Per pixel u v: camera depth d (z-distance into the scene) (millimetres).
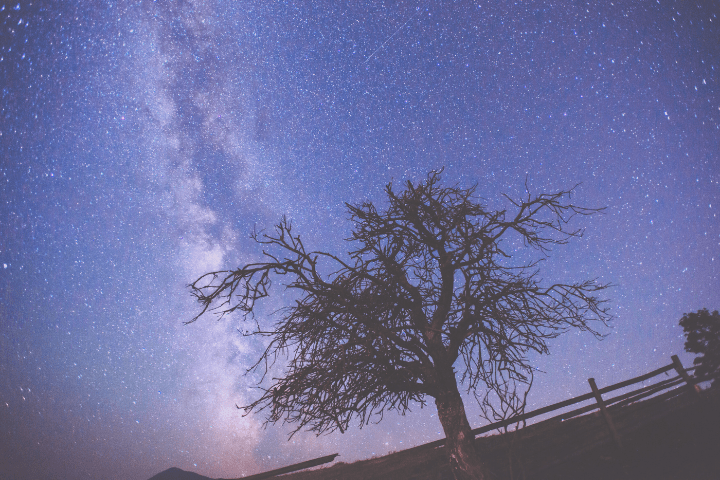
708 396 9109
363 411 6609
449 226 7168
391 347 6359
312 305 6977
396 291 6969
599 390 8938
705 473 6184
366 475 8352
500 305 7066
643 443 7832
